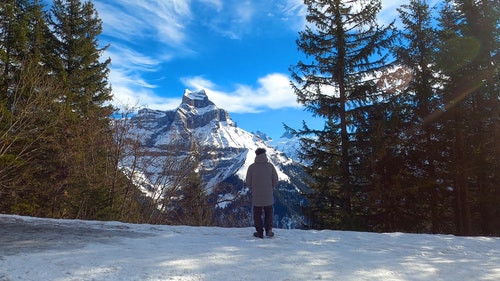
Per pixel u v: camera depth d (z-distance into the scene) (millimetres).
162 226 8102
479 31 16844
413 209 15461
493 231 16219
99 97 23875
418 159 16172
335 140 16656
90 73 23031
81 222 8148
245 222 18531
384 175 15750
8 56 19109
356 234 7535
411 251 6020
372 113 16250
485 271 4762
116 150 16078
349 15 17281
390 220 15883
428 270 4738
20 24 19938
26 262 4434
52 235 6387
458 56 16062
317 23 17266
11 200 17766
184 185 17156
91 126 16984
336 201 16438
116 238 6391
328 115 16719
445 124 16078
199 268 4480
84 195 13523
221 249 5699
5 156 15859
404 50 17172
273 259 5109
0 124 15805
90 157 16438
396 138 15398
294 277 4223
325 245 6320
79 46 23000
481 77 15750
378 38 16375
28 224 7508
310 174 17000
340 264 4918
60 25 23453
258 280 4066
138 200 16812
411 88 16656
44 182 18484
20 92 17266
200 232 7500
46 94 17469
